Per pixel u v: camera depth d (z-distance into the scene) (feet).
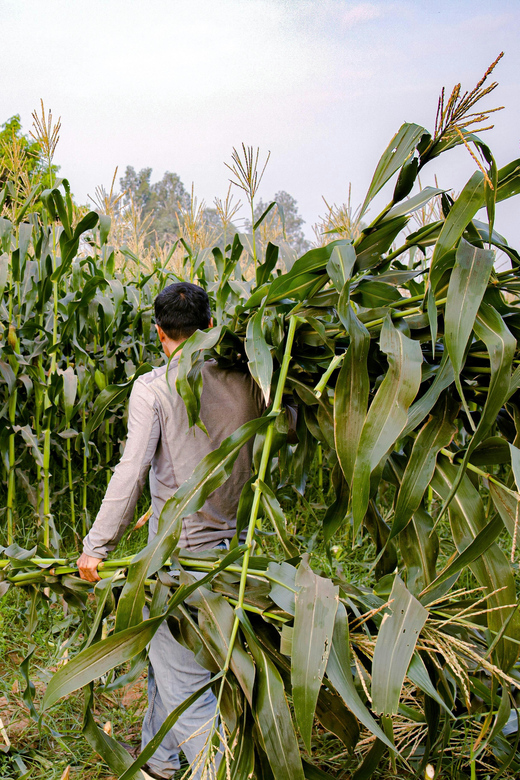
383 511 10.93
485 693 5.04
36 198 9.55
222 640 4.50
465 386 5.33
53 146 8.89
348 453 4.51
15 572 5.79
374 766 4.75
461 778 5.75
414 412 4.64
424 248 5.39
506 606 4.10
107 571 5.52
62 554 10.66
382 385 4.32
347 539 11.25
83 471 10.69
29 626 6.21
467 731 5.90
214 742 4.34
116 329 11.76
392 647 3.87
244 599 4.80
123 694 7.87
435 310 4.49
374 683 3.79
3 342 10.14
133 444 5.45
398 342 4.45
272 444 5.06
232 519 5.92
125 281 14.38
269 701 4.06
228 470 4.60
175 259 15.78
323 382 4.90
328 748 6.56
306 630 3.87
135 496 5.49
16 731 6.96
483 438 4.16
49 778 6.18
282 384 5.00
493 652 4.54
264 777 4.47
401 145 4.67
